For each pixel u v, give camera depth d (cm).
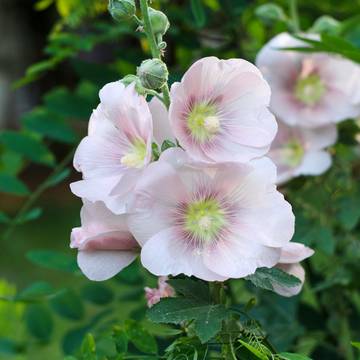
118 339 133
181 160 120
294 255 125
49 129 173
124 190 121
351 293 172
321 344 170
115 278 167
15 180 167
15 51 580
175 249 121
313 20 186
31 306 172
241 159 121
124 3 124
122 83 122
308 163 163
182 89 121
